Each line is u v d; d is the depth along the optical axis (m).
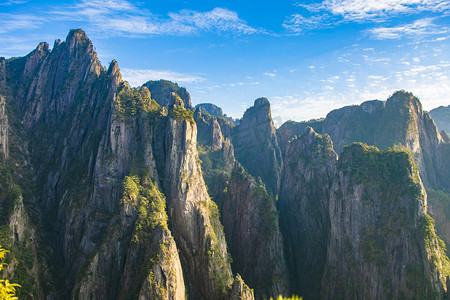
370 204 111.12
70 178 124.12
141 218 95.94
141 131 117.81
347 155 124.81
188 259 103.62
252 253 126.81
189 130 117.00
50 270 101.56
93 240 100.19
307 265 126.31
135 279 87.75
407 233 100.25
